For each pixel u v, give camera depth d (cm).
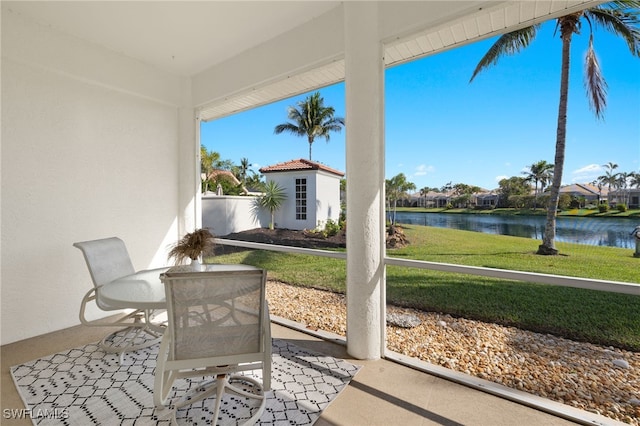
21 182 271
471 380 199
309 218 830
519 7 198
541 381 231
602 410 194
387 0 226
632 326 344
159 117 387
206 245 248
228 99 379
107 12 262
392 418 164
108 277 251
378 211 230
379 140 232
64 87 300
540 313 391
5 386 193
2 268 259
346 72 230
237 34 304
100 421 159
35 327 277
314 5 258
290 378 205
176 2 249
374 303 230
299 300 436
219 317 139
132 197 359
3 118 260
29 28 270
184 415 165
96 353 241
